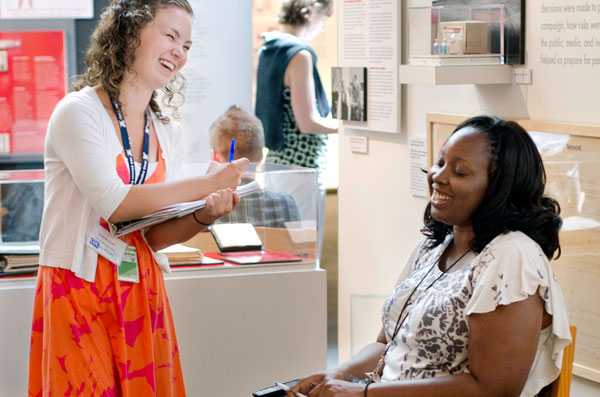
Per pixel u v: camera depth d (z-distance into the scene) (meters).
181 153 3.47
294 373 3.85
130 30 3.15
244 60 5.96
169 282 3.66
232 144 3.42
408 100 4.63
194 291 3.70
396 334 2.79
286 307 3.81
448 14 3.87
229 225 3.91
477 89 4.11
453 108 4.29
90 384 3.09
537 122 3.73
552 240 2.66
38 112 6.37
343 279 5.30
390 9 4.66
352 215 5.17
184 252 3.76
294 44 5.84
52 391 3.09
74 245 3.10
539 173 2.66
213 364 3.75
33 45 6.31
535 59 3.78
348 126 5.08
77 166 3.05
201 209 3.25
